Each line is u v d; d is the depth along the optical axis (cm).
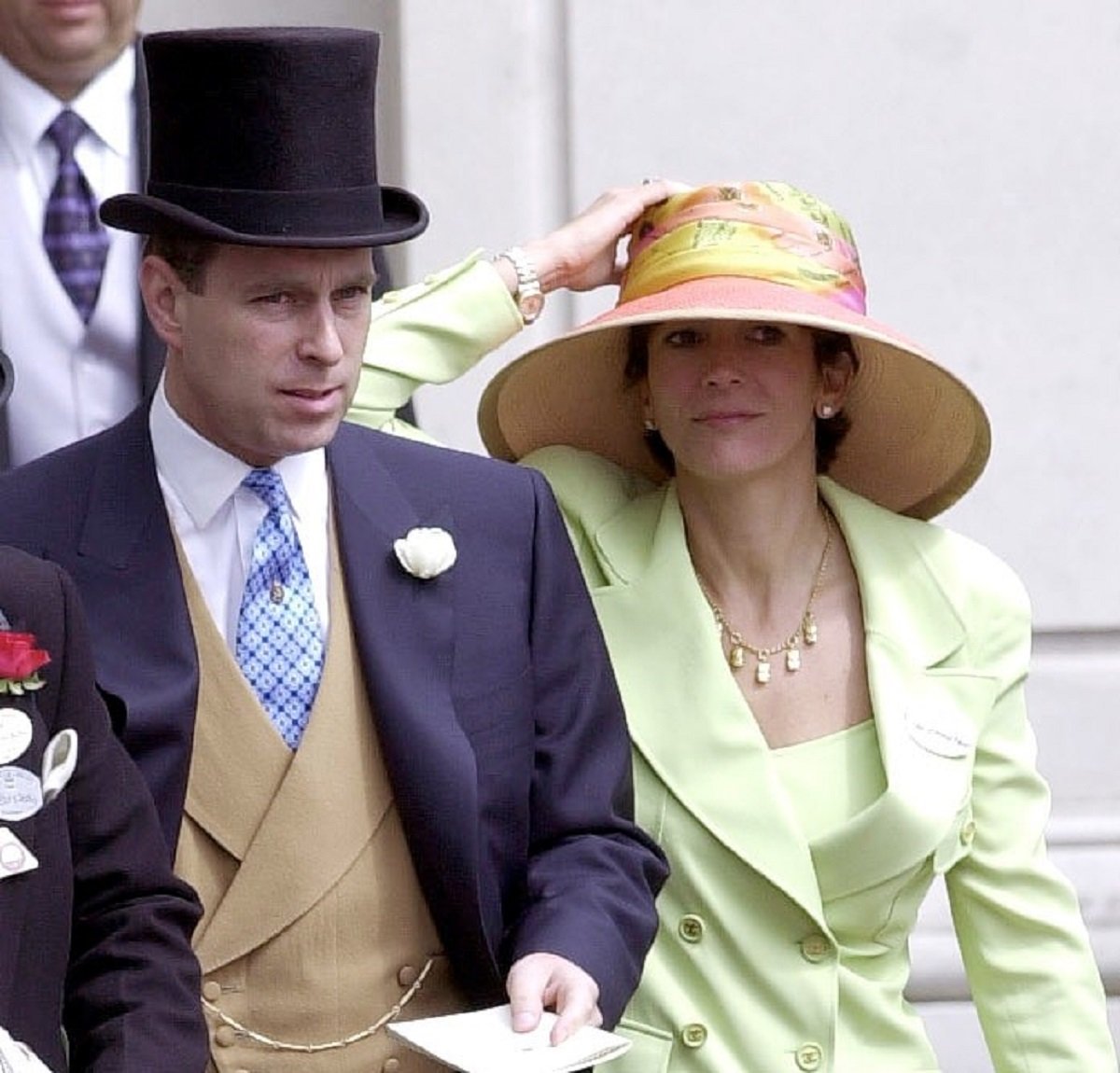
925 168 2055
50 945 1091
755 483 1391
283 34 1188
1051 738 2089
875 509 1430
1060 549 2086
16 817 1075
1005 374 2072
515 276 1504
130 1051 1100
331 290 1186
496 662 1262
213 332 1183
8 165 1716
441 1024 1183
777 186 1423
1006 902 1401
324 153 1189
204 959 1207
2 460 1655
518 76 2039
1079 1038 1398
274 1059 1212
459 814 1221
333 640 1234
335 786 1220
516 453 1508
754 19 2041
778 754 1375
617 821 1288
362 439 1288
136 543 1227
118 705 1196
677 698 1373
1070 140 2062
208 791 1212
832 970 1348
